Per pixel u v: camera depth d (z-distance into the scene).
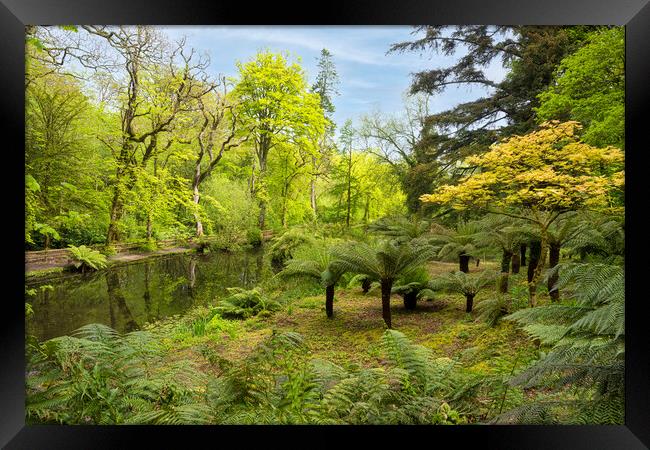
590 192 3.91
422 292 5.93
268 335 5.33
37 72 7.25
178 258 12.51
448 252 7.39
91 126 9.93
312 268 6.27
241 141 17.73
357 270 5.33
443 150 10.44
